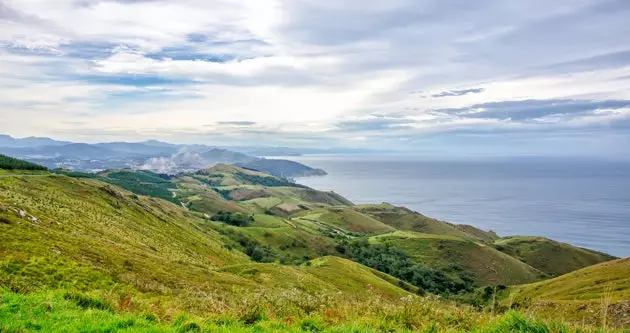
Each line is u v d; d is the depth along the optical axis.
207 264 90.25
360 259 187.88
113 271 35.88
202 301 16.09
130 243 69.25
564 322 11.29
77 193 106.06
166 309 14.67
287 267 81.94
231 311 13.81
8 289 19.00
